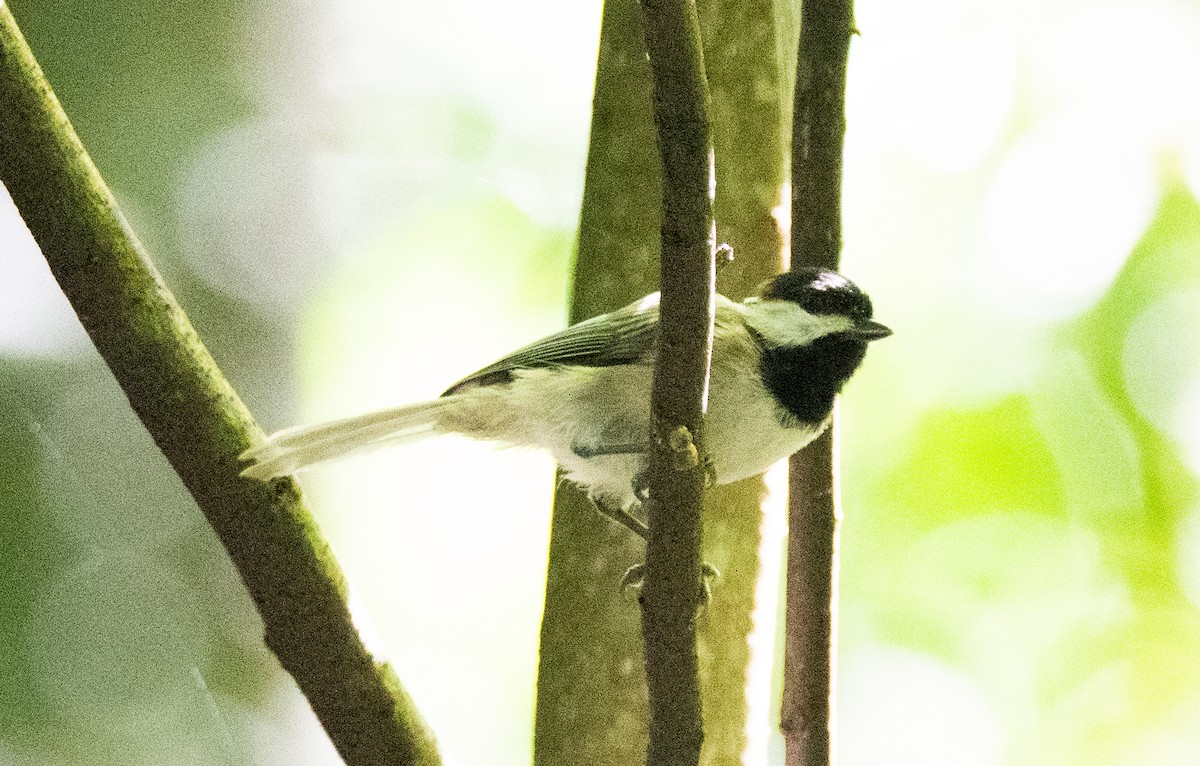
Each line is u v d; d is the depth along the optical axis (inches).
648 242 265.6
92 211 191.2
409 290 490.9
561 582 259.8
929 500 431.2
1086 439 426.0
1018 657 431.5
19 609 449.7
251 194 476.7
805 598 226.1
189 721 450.3
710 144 174.2
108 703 449.1
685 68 168.6
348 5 497.4
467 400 285.4
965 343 438.3
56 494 457.4
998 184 442.9
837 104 227.5
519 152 496.1
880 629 438.3
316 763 451.2
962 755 429.4
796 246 231.5
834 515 227.9
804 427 266.8
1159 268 430.3
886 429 436.1
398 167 494.9
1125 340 428.5
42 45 460.8
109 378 463.5
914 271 445.1
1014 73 444.1
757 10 267.4
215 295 465.1
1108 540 429.4
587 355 278.2
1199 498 425.4
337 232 488.4
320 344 483.2
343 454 288.8
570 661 250.1
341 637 200.5
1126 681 425.7
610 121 267.9
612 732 242.7
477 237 493.0
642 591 193.9
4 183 189.2
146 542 462.0
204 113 476.4
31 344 454.9
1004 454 427.2
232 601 464.1
